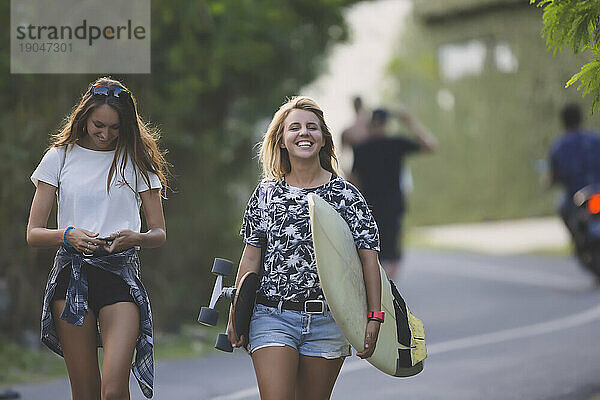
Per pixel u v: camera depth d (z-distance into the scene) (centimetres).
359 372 2936
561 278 5319
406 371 1788
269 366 1661
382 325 1712
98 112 1723
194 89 3947
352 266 1662
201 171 4419
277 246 1691
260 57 3984
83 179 1748
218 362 3180
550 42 1750
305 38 4388
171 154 4331
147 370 1744
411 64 10769
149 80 3869
